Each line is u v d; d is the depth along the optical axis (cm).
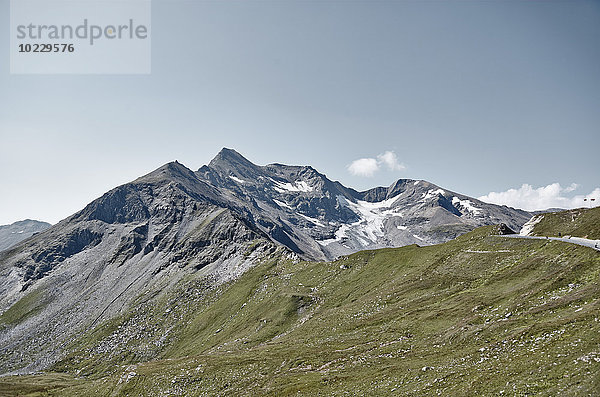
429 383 4225
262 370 7681
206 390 7562
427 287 10169
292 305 13662
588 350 3481
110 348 19350
